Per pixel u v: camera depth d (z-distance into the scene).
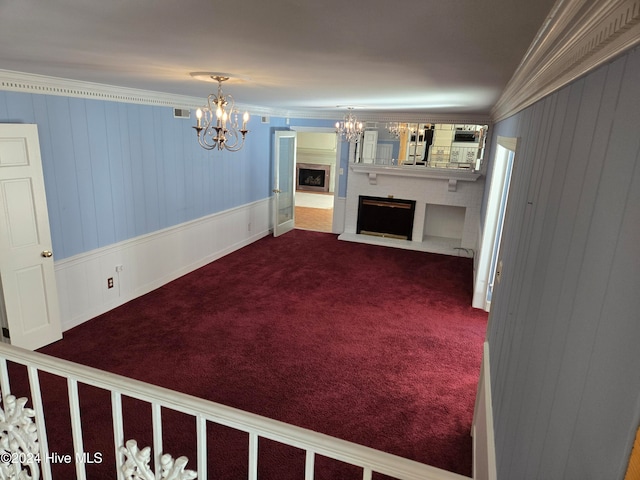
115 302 4.61
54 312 3.81
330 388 3.31
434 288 5.52
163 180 5.11
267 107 7.09
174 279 5.50
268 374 3.46
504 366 1.85
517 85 2.49
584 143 1.05
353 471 2.54
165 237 5.26
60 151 3.80
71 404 1.50
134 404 3.03
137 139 4.64
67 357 3.60
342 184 7.99
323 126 7.84
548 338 1.14
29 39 1.95
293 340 4.02
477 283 4.88
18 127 3.34
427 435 2.85
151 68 2.83
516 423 1.39
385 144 7.51
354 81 3.12
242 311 4.61
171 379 3.35
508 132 3.59
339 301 4.98
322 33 1.69
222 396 3.17
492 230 4.75
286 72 2.79
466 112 6.23
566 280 1.04
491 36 1.60
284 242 7.49
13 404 1.58
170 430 2.79
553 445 0.94
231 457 2.60
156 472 1.36
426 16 1.40
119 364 3.52
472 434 2.82
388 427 2.91
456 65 2.27
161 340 3.93
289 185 8.23
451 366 3.68
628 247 0.66
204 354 3.72
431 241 7.71
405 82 3.07
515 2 1.20
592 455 0.70
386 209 7.84
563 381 0.94
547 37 1.41
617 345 0.65
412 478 1.07
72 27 1.70
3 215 3.35
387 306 4.89
